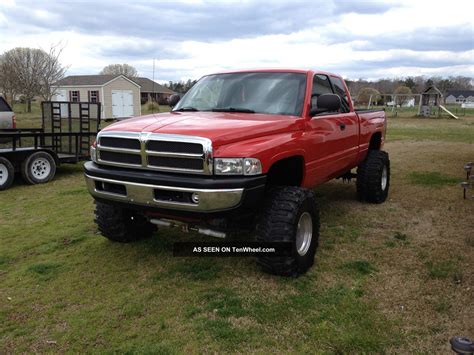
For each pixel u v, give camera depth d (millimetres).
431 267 4535
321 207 6945
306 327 3428
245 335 3328
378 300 3857
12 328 3518
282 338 3289
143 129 4020
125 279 4359
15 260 4965
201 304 3828
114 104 36406
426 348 3160
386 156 7277
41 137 10023
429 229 5809
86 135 9969
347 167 6328
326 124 5148
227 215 3760
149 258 4863
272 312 3645
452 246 5145
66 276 4461
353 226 5961
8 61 29312
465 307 3709
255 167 3773
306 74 5098
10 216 6770
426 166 11070
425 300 3842
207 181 3670
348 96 6223
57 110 10500
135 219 5168
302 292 3996
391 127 27625
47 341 3322
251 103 4961
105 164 4293
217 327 3438
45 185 9141
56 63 29719
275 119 4367
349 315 3594
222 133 3785
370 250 5062
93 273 4520
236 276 4359
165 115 4734
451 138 19406
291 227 4051
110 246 5254
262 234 4094
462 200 7371
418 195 7770
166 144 3838
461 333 3336
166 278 4359
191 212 3777
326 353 3104
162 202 3867
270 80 5148
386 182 7367
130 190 4020
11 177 8734
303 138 4531
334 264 4656
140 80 60812
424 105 43969
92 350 3193
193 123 4078
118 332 3416
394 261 4730
